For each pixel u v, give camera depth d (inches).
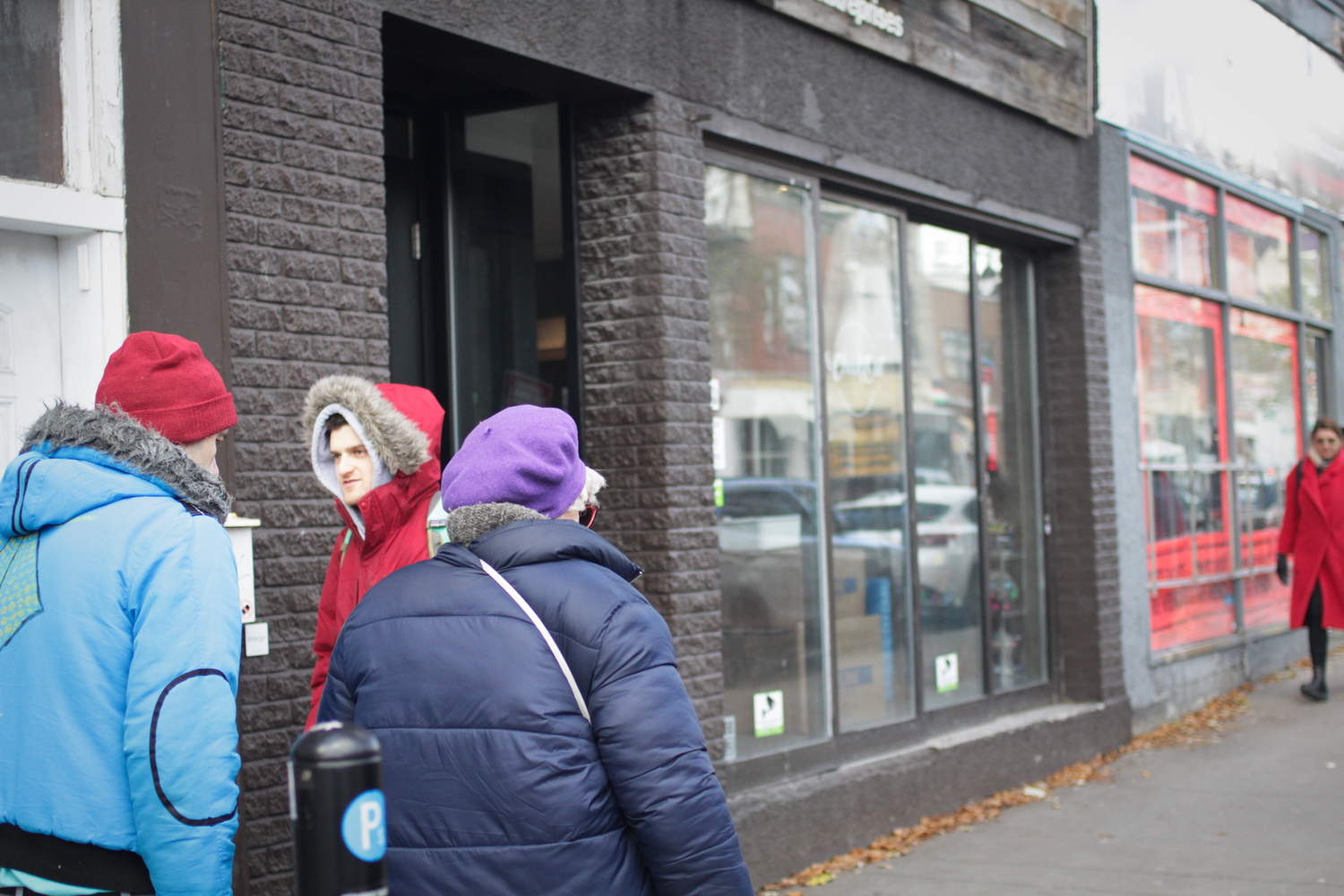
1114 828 241.6
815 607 238.1
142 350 93.3
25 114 136.7
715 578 202.8
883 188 254.8
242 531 139.8
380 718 82.1
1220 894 200.2
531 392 209.9
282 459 148.6
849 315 253.4
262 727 144.5
